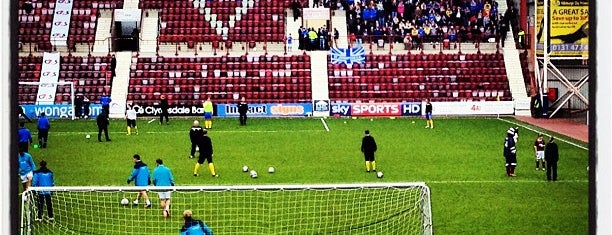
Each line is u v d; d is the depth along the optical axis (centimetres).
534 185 2673
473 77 5484
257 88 5356
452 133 4175
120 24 5888
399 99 5344
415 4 5841
